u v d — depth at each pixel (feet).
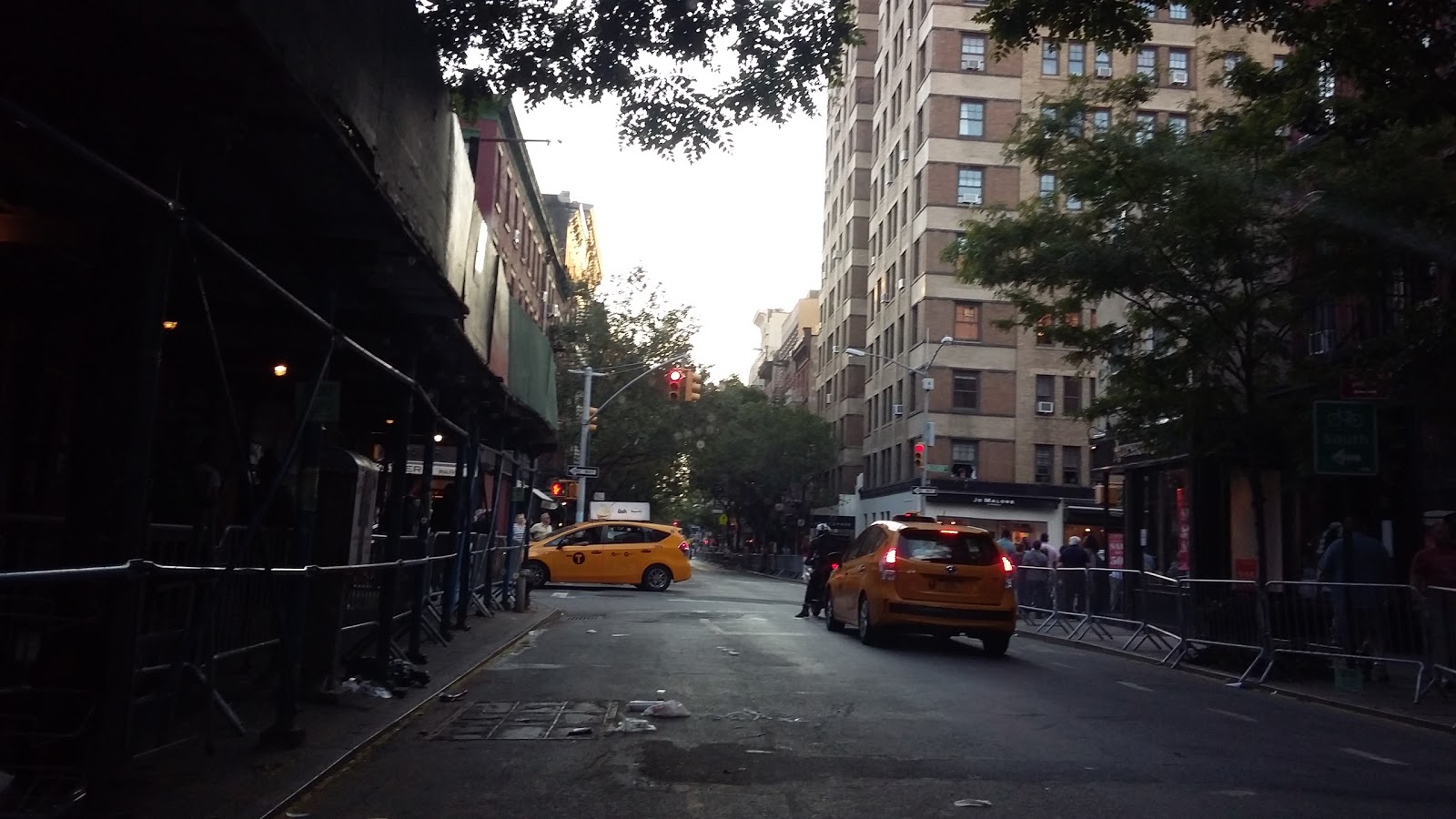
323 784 23.26
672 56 38.81
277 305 31.83
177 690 23.17
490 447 62.80
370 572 36.76
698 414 168.86
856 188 213.87
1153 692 41.29
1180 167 46.75
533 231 169.17
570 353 164.25
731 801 22.29
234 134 19.62
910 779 24.36
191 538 26.45
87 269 29.14
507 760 25.90
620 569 98.99
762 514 229.66
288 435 49.16
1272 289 48.57
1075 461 160.97
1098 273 49.08
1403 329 44.21
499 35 37.78
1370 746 30.63
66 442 34.81
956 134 159.94
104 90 18.81
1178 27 153.17
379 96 24.26
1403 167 44.06
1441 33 37.22
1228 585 49.16
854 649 52.08
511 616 62.23
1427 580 43.50
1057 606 71.46
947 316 160.76
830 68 39.47
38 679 18.69
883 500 179.63
